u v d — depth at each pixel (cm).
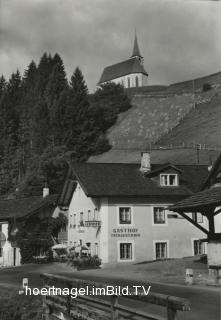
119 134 10650
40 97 11925
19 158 9500
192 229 4106
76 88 10281
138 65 16300
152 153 8638
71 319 1145
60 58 13888
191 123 10106
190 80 13388
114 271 3150
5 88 14288
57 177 6638
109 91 11925
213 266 2169
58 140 9125
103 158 9319
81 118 9450
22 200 5378
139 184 4109
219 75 12669
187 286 2048
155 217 4056
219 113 9831
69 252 4203
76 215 4534
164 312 1330
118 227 3922
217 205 2214
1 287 2105
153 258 3969
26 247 4597
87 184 3966
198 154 7231
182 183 4259
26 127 10750
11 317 1441
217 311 1354
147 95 12175
